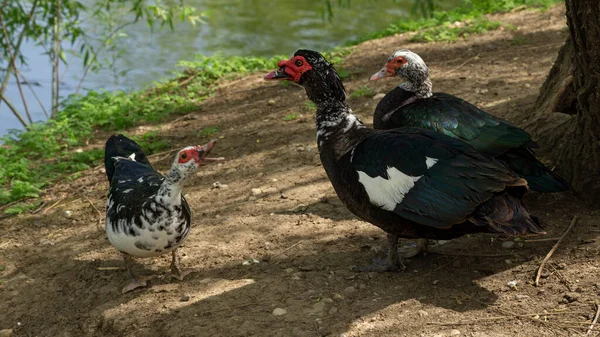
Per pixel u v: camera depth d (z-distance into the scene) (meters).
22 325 3.15
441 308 2.91
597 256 3.02
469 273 3.04
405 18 7.28
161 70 6.22
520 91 4.14
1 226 3.64
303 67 3.05
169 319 3.00
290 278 3.10
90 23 7.16
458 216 2.85
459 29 5.31
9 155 4.20
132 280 3.18
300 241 3.29
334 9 7.80
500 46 4.86
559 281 2.95
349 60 4.95
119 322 3.04
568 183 3.31
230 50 6.57
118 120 4.42
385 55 4.94
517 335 2.79
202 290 3.11
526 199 3.33
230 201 3.59
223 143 4.08
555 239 3.12
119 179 3.22
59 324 3.12
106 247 3.43
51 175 3.98
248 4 8.12
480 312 2.88
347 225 3.36
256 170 3.79
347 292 3.01
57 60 5.46
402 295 2.98
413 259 3.14
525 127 3.58
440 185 2.88
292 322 2.92
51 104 5.65
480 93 4.19
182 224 3.06
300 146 3.94
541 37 4.97
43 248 3.48
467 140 3.21
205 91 4.71
